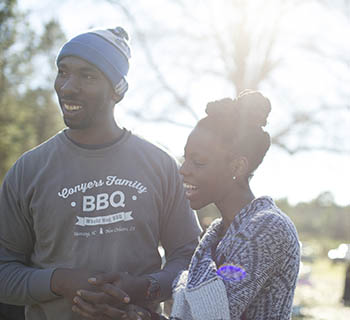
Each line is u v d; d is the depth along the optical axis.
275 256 2.34
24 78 22.95
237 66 21.14
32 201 3.07
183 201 3.31
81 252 3.03
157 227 3.18
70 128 3.07
